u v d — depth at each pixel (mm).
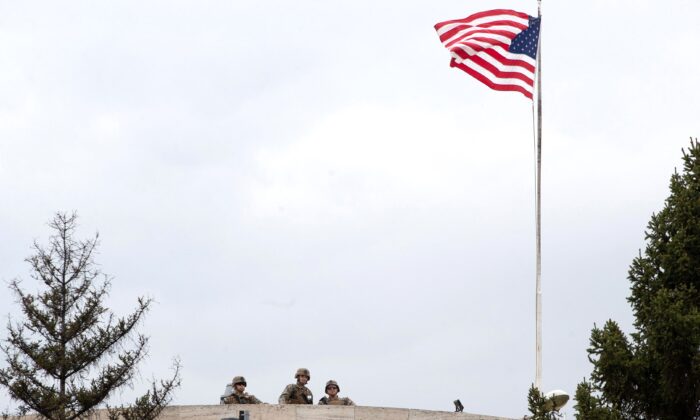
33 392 54625
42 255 55750
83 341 55094
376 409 55688
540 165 53062
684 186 50906
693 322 48125
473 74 52812
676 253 49750
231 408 55281
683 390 48844
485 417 56062
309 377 56375
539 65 53188
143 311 55938
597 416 48156
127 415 54375
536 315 52469
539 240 52844
